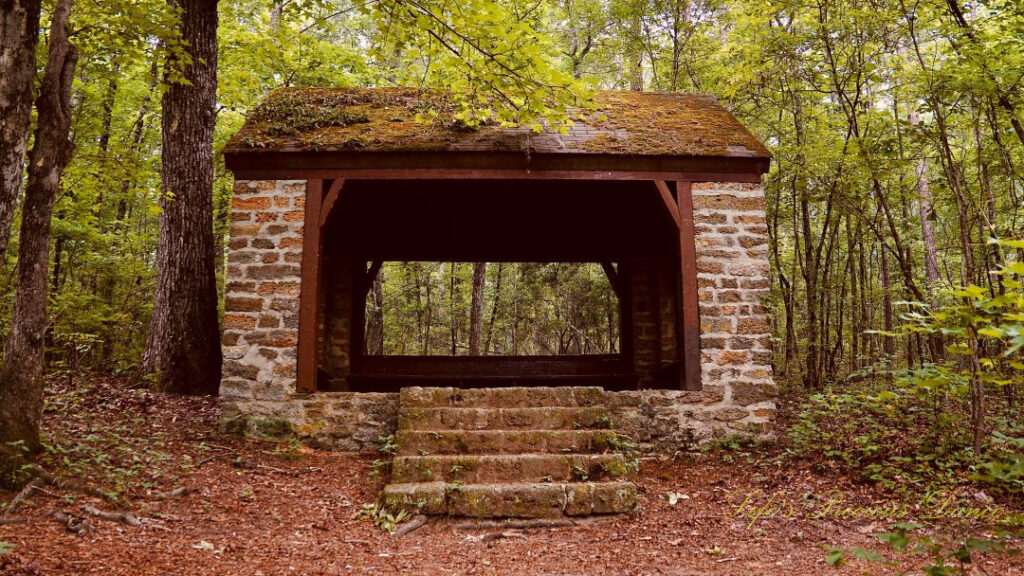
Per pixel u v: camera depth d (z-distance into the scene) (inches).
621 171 251.6
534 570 143.8
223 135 517.0
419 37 228.2
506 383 339.3
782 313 570.6
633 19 534.9
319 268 247.3
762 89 443.5
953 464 204.1
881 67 320.8
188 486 185.9
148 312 403.9
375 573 137.5
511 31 193.0
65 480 166.9
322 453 233.0
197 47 311.4
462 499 183.2
